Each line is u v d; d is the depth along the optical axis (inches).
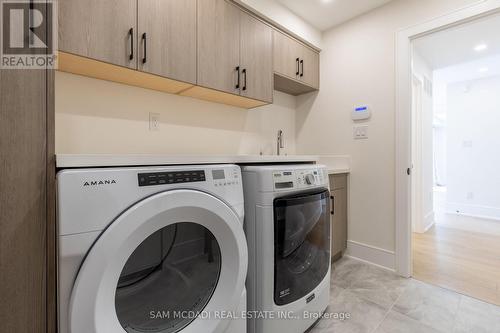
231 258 39.0
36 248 25.4
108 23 48.3
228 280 38.6
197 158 37.9
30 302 25.1
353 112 92.5
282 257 45.6
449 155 171.0
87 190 25.8
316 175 54.7
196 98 76.5
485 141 156.0
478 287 71.6
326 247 58.6
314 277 54.0
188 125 75.0
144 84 62.5
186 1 60.0
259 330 43.8
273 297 44.1
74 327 24.8
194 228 38.6
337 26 97.9
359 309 61.3
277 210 44.7
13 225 24.2
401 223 80.4
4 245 23.9
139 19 52.2
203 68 63.3
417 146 125.7
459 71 143.4
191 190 33.7
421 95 124.6
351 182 93.5
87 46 45.8
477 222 143.9
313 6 86.0
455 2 70.4
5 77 24.1
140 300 33.8
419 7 77.1
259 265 43.7
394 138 82.8
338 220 89.0
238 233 39.2
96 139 58.4
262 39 78.9
